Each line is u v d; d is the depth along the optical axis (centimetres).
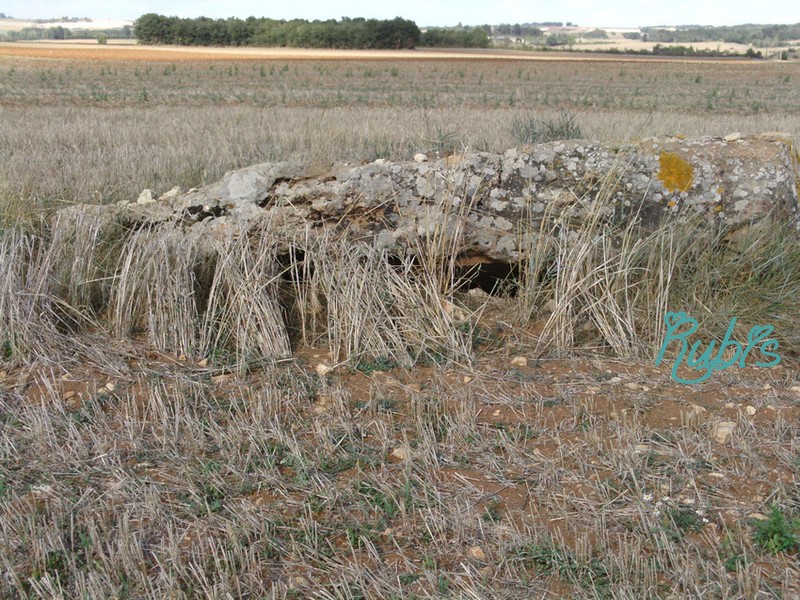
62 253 534
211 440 384
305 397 427
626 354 477
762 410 408
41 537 301
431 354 481
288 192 552
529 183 537
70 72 3388
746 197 538
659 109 2327
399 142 1139
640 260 521
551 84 3388
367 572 290
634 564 286
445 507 327
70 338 480
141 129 1412
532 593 280
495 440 380
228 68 3950
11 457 365
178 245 514
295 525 319
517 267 554
